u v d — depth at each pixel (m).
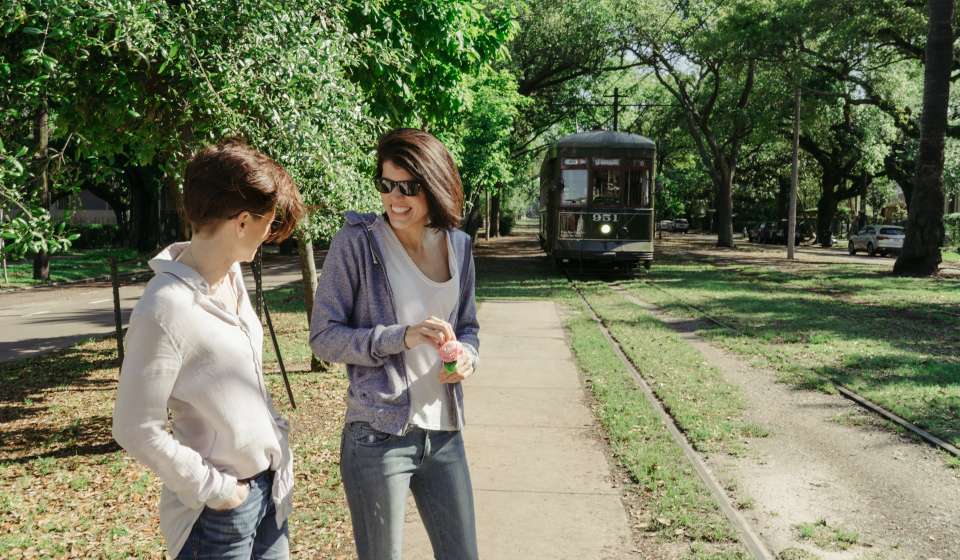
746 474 5.14
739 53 30.55
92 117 6.23
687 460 5.23
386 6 7.78
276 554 2.04
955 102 35.97
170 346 1.73
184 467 1.73
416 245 2.39
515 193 70.44
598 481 4.89
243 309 2.03
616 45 35.09
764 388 7.73
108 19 4.68
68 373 9.18
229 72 5.12
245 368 1.88
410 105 8.75
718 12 34.84
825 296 16.56
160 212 23.50
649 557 3.78
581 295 16.72
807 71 31.61
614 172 20.92
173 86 5.71
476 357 2.36
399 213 2.28
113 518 4.39
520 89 34.06
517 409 6.76
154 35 4.95
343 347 2.19
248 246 1.92
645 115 51.19
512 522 4.23
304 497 4.64
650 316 13.00
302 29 5.41
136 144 6.82
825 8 26.38
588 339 10.48
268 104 5.27
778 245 49.41
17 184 4.64
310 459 5.41
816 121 37.22
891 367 8.66
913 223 22.72
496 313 13.55
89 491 4.91
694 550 3.84
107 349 10.92
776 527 4.28
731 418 6.53
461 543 2.40
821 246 47.50
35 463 5.53
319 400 7.29
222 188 1.82
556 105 40.03
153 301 1.73
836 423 6.42
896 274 22.98
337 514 4.35
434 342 2.16
